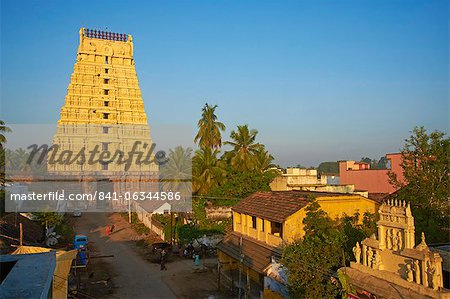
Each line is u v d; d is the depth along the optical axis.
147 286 27.28
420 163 22.84
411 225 13.11
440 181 21.53
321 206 22.05
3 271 9.20
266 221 24.11
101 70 68.44
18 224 33.38
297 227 21.70
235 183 46.41
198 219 41.38
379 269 14.03
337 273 15.41
